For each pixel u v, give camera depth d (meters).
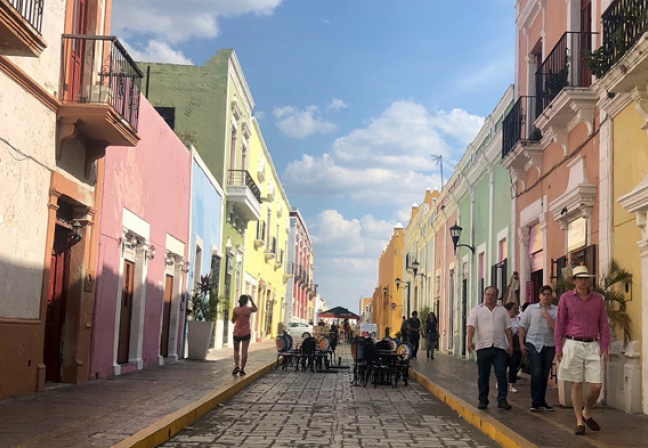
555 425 8.66
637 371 9.87
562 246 13.77
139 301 15.48
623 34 9.62
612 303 10.62
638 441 7.59
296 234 59.88
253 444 7.61
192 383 12.66
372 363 14.81
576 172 12.91
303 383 15.10
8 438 6.82
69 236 11.84
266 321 41.53
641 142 10.18
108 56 12.28
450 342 28.47
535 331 10.26
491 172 20.86
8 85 9.04
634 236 10.30
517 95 17.98
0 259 9.01
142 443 6.96
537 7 16.28
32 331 10.02
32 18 8.98
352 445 7.67
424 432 8.73
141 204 15.34
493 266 20.00
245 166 30.20
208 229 23.28
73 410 8.73
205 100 25.42
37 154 9.98
